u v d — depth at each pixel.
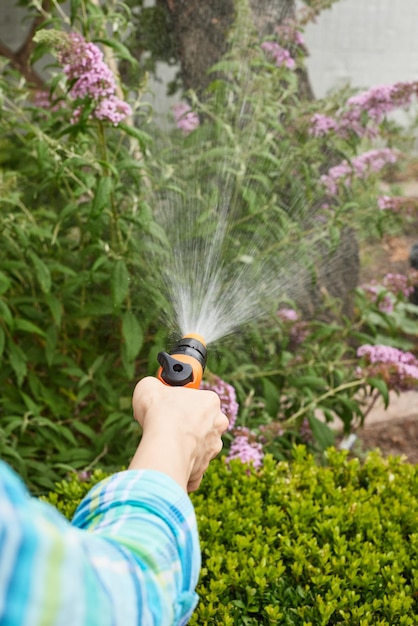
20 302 2.84
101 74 2.22
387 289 3.32
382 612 1.73
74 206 2.64
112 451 2.92
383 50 4.90
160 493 0.75
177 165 2.92
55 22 2.57
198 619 1.68
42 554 0.50
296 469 2.24
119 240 2.63
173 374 1.00
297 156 2.99
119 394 2.90
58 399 2.88
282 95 3.13
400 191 3.32
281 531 1.98
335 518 1.95
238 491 2.14
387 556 1.85
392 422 3.91
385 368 2.83
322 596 1.76
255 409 3.12
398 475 2.25
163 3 3.53
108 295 2.98
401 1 4.82
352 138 2.98
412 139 3.17
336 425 3.83
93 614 0.53
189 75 3.59
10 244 2.73
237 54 3.03
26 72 3.87
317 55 4.88
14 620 0.48
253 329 2.86
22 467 2.57
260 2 3.39
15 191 2.91
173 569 0.70
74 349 2.97
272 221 2.94
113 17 2.61
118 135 3.02
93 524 0.75
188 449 0.82
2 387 2.87
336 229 2.95
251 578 1.76
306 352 3.00
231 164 2.90
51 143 2.46
